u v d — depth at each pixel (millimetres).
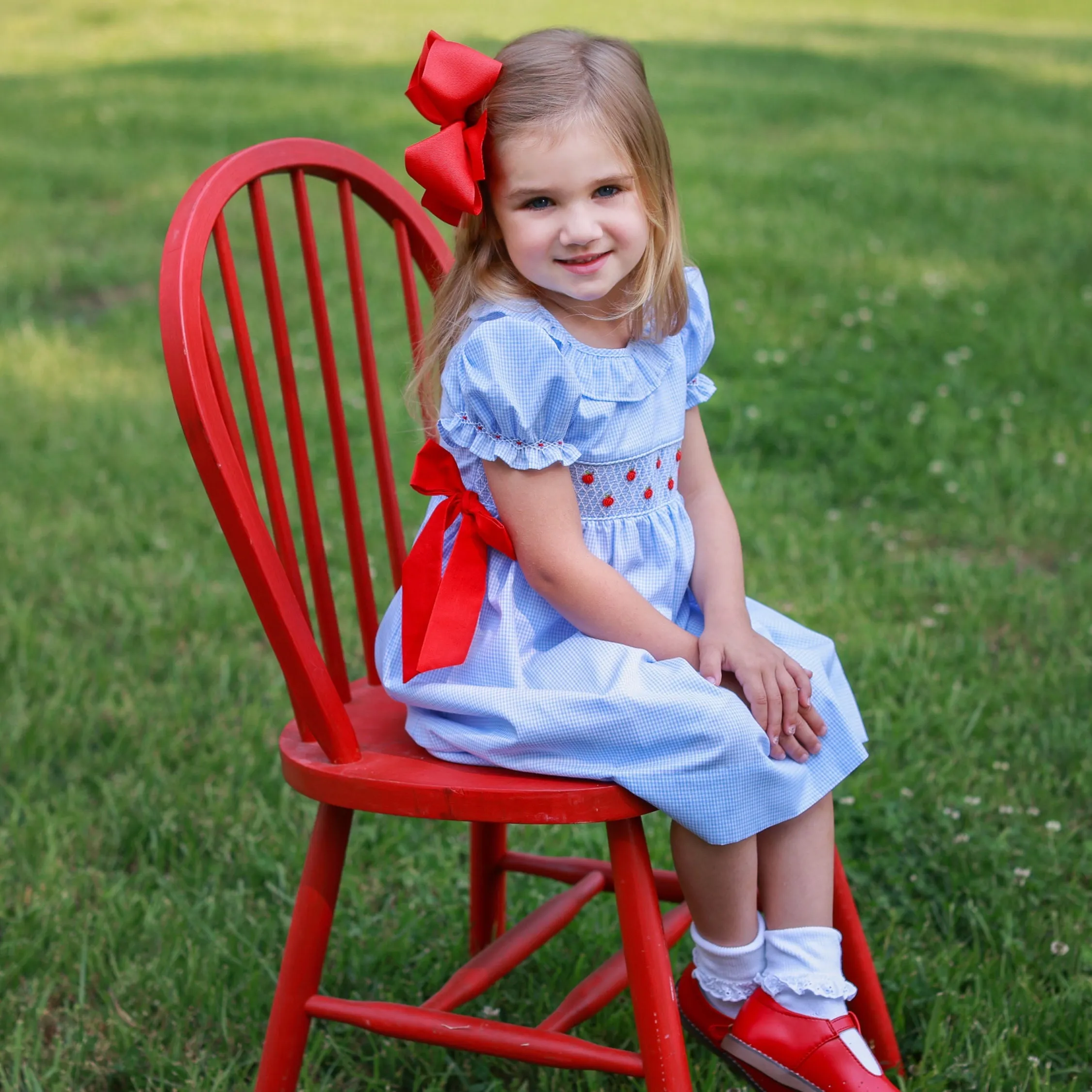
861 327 4902
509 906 2086
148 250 6066
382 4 15320
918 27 14594
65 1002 1896
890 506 3598
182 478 3824
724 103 9391
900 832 2146
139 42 12438
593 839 2234
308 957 1526
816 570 3172
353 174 1701
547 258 1479
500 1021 1800
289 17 14141
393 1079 1761
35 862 2172
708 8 15914
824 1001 1470
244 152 1545
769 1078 1495
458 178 1455
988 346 4609
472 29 13156
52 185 7121
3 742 2514
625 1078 1730
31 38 12672
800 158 7742
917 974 1866
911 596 3041
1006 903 1996
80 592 3135
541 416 1472
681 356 1653
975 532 3389
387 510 1746
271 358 4645
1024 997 1803
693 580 1640
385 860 2217
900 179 7254
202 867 2172
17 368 4660
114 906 2051
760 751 1402
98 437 4066
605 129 1461
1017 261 5766
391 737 1562
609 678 1428
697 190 6938
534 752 1422
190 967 1893
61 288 5629
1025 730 2490
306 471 1617
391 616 1685
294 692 1438
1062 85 10352
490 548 1555
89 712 2613
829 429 3996
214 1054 1795
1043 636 2846
